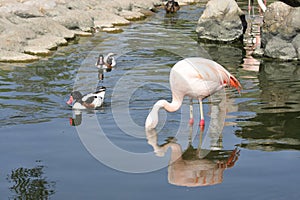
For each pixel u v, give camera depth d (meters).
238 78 11.98
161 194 6.04
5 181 6.40
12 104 9.74
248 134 8.13
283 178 6.46
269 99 10.15
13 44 14.51
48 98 10.28
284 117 8.97
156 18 21.47
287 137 7.98
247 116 9.05
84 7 20.48
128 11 22.16
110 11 21.17
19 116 9.02
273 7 14.52
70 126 8.55
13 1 18.47
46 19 16.98
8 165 6.90
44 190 6.13
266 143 7.72
